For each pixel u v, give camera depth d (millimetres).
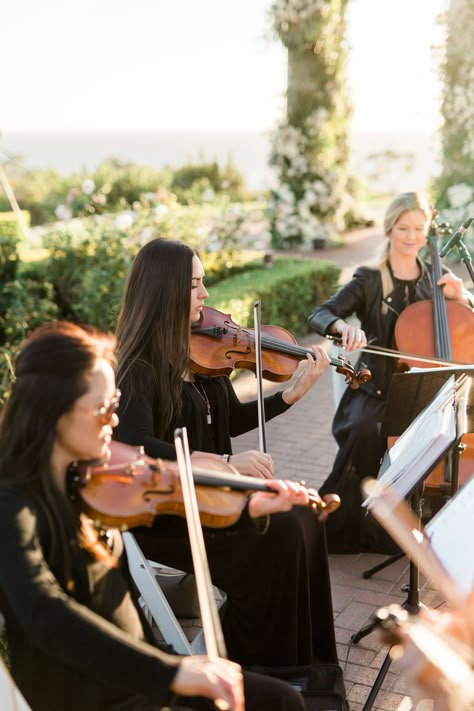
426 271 3551
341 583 3150
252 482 1879
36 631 1391
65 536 1523
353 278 3543
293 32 11609
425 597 3023
